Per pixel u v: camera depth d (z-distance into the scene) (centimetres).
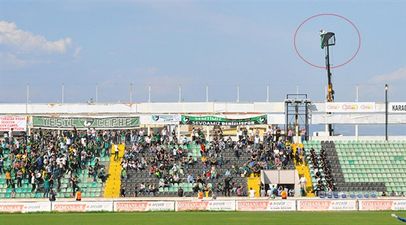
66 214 8088
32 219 7375
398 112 12069
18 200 9306
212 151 10862
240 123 11681
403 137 12612
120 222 6988
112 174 10388
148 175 10312
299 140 11512
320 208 8512
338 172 10688
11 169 10256
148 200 8638
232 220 7175
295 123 11819
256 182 10138
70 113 12525
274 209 8525
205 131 13100
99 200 8619
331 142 11412
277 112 12325
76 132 11306
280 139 11106
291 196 9812
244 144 11050
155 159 10581
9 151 10788
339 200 8519
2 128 11444
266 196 9662
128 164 10462
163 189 10031
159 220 7194
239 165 10562
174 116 11762
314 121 12150
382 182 10469
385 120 12000
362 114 12169
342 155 11100
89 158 10756
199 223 6862
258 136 11231
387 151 11256
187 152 10912
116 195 9881
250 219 7294
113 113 12444
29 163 10225
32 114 12481
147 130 12550
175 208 8544
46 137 11294
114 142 11294
